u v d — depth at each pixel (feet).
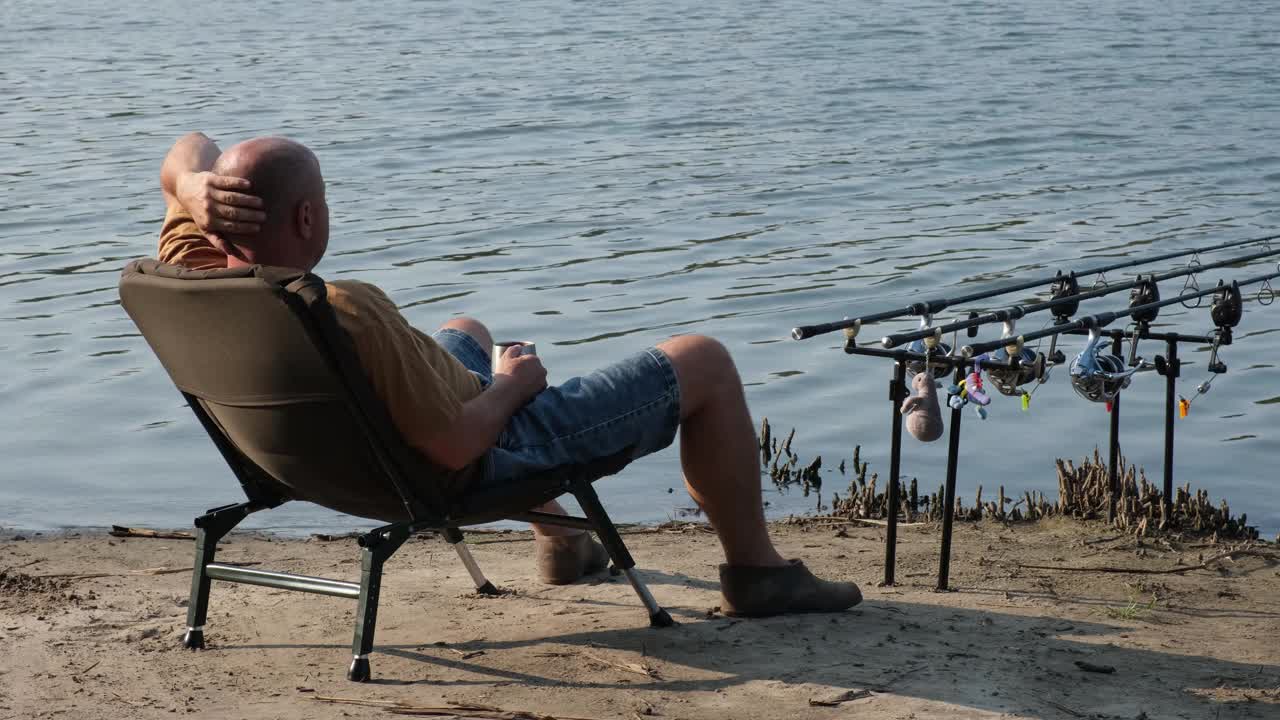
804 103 78.28
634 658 11.88
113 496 22.18
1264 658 12.23
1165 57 100.68
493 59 103.30
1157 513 18.47
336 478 11.47
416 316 34.50
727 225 46.03
